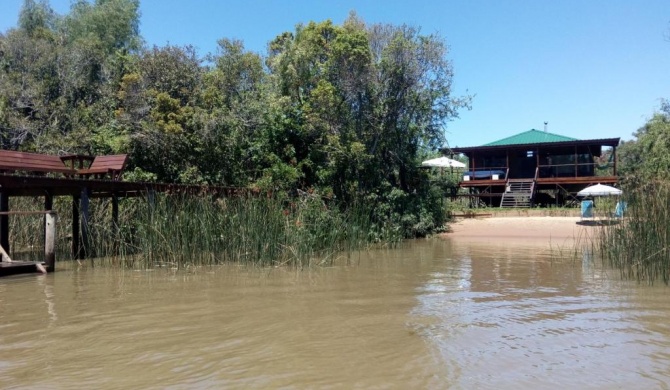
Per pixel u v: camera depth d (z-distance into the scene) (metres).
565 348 4.84
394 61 19.73
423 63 20.31
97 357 4.56
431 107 21.22
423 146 22.75
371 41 21.48
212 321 5.88
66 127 19.23
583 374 4.13
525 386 3.87
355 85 19.11
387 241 16.58
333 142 18.34
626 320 5.95
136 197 13.70
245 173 18.38
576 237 18.77
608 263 11.16
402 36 20.19
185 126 16.84
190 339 5.13
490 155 31.81
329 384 3.89
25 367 4.30
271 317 6.08
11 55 20.53
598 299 7.23
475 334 5.32
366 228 15.39
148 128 16.41
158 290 7.94
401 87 19.98
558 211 24.31
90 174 13.09
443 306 6.73
